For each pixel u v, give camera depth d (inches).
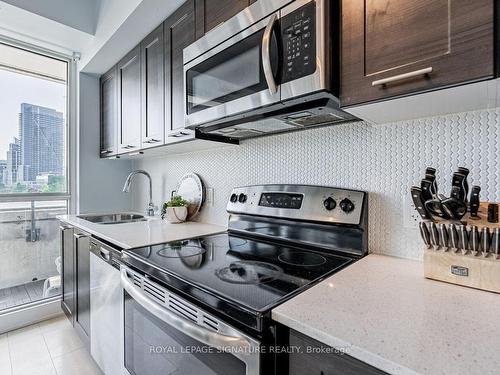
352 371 19.8
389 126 40.9
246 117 44.6
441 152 36.3
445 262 30.5
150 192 91.0
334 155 47.1
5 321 80.9
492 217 29.2
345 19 31.5
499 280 27.3
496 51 22.2
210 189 73.0
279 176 55.4
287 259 40.8
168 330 35.9
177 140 60.9
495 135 32.5
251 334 24.8
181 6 57.8
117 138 86.4
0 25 76.6
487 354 17.8
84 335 67.1
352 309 24.4
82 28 79.4
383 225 41.7
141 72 73.2
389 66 28.1
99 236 58.9
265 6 37.6
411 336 20.0
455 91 26.4
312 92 32.7
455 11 24.1
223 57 44.3
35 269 90.1
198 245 49.5
